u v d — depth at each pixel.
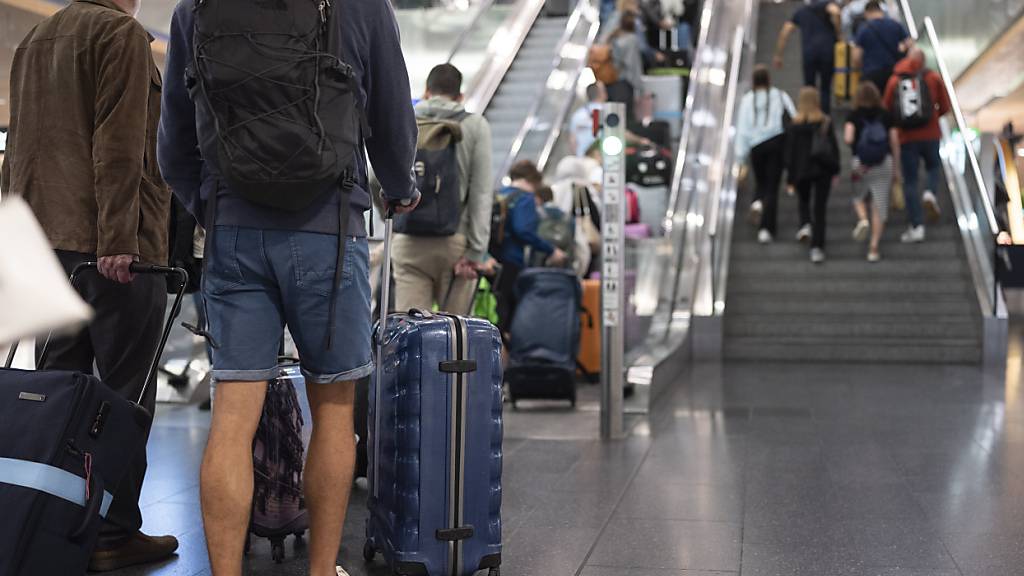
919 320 10.63
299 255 2.44
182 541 3.58
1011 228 11.30
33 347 3.60
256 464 3.34
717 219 11.12
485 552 3.15
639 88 13.40
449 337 3.11
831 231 11.99
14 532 2.26
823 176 11.14
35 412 2.37
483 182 5.05
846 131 11.05
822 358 10.52
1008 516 4.05
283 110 2.29
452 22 11.55
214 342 2.47
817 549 3.58
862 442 5.71
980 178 10.64
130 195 3.05
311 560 2.65
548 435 5.95
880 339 10.55
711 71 13.12
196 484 4.45
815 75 12.98
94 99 3.19
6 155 3.32
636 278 9.22
